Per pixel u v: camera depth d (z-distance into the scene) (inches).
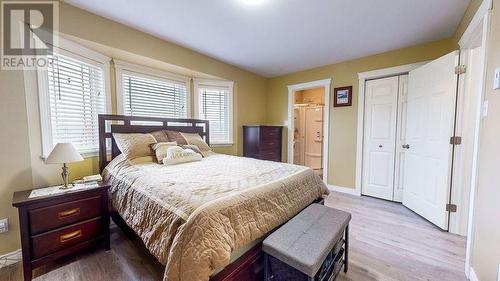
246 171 81.7
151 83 120.8
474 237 58.9
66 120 84.2
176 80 131.9
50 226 62.5
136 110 114.3
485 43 55.4
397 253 74.1
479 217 56.6
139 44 102.1
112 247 75.7
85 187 70.8
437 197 94.4
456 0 76.5
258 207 55.5
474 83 84.4
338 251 58.3
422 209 103.0
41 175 74.6
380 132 131.1
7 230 66.1
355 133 140.2
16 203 56.1
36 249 60.1
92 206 70.8
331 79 150.3
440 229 92.0
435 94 96.2
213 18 90.1
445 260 69.9
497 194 48.0
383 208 116.4
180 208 48.8
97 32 88.7
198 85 144.1
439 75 94.1
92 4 81.1
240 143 167.0
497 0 50.9
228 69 152.7
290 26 96.6
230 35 106.6
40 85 73.8
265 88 187.9
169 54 114.9
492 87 51.8
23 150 69.1
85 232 69.3
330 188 153.0
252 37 108.8
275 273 50.9
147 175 72.5
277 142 172.1
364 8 81.8
